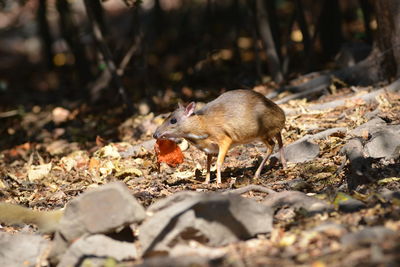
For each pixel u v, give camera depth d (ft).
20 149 54.19
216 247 24.77
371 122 41.14
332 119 45.60
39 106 72.38
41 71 91.61
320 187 32.89
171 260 22.80
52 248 25.94
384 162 34.45
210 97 62.54
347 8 80.02
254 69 70.64
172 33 90.07
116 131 55.98
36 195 39.50
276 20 65.92
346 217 26.11
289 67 69.00
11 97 79.82
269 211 26.48
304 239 23.85
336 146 38.22
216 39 81.97
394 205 27.02
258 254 23.34
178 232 24.27
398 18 50.34
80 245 24.63
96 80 73.15
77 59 76.79
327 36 68.18
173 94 65.05
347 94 51.88
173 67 78.74
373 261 20.65
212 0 87.76
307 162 37.63
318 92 54.44
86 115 64.44
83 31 87.92
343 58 61.36
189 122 36.01
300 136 42.80
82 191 38.83
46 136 59.62
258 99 36.50
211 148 36.63
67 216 25.67
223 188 35.45
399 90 48.08
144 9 101.71
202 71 71.00
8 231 32.27
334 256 21.74
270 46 61.52
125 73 73.00
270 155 39.91
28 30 113.50
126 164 43.39
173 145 37.78
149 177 39.58
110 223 25.04
